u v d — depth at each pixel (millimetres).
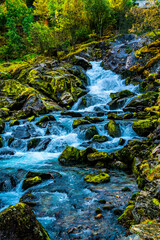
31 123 13055
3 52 30625
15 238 2156
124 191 4859
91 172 6441
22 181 5824
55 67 24906
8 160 8211
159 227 2172
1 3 41969
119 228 3332
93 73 26016
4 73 23062
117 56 25391
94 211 4004
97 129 10969
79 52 29750
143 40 24469
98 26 37438
